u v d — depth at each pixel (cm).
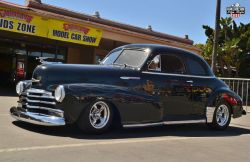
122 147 647
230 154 664
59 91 685
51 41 2108
